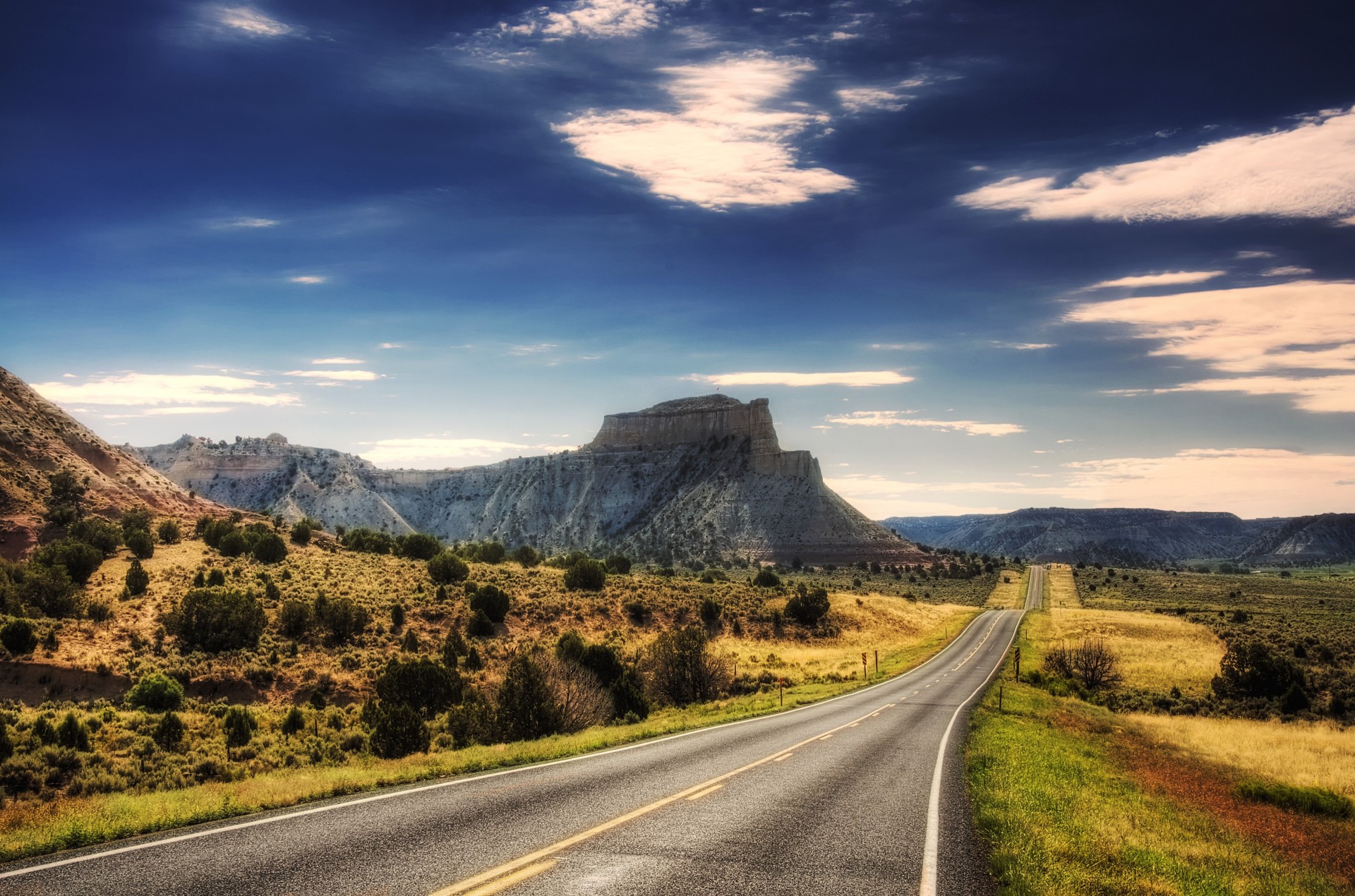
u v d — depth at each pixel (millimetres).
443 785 13141
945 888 8297
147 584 72562
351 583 82125
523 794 12367
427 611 71375
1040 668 62500
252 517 139750
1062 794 14352
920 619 112062
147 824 9664
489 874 7992
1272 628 96312
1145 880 9094
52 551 73500
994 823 11352
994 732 23484
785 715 28828
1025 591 175875
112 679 49812
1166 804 15680
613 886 7770
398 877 7820
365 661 57500
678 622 83500
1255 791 19703
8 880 7535
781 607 95500
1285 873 11188
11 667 48469
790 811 11688
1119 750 24562
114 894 7160
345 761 29875
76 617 61125
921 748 19438
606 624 78438
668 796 12484
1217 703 53500
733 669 50938
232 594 61281
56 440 127875
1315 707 52250
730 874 8383
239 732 33594
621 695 33000
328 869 8016
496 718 26594
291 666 55156
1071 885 8523
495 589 72938
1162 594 168000
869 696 37875
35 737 27828
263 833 9477
